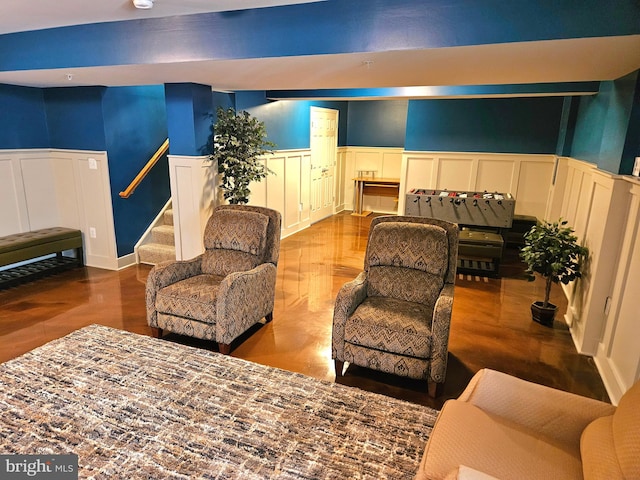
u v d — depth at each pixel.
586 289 3.29
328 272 4.98
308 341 3.30
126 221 5.00
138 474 1.95
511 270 5.23
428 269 2.97
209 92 4.27
